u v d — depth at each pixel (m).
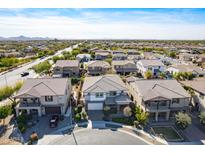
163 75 67.25
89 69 71.31
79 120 34.75
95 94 38.94
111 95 39.91
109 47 171.75
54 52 139.38
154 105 35.25
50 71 74.06
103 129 32.09
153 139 29.20
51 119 34.06
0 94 40.03
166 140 28.97
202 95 37.16
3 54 125.25
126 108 35.50
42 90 37.50
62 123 34.12
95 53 111.00
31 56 126.12
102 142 28.30
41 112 36.91
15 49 174.75
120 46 186.12
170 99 34.31
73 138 29.41
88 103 38.94
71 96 46.66
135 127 32.66
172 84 39.12
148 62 74.69
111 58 101.12
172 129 32.19
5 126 32.84
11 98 41.78
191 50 154.00
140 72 76.38
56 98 36.94
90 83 41.97
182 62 96.75
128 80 54.03
